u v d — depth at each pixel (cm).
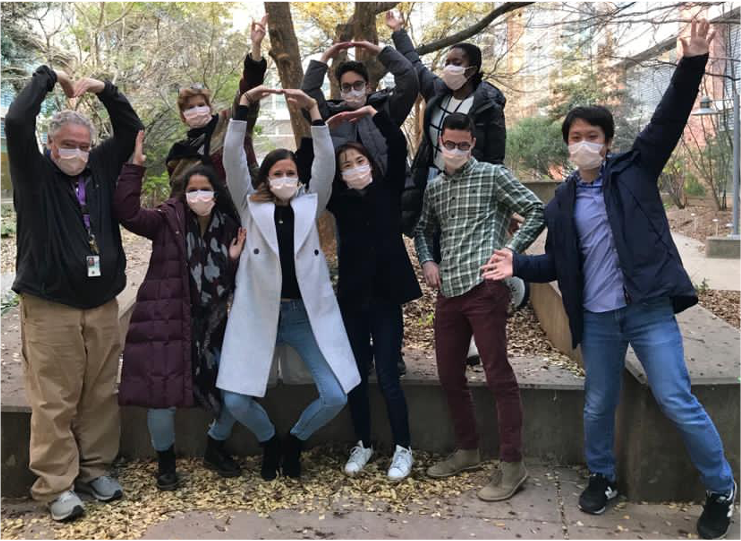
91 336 295
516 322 474
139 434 345
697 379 296
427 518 285
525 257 285
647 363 272
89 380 301
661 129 263
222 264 312
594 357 282
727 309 499
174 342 296
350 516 286
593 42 820
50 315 284
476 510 292
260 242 305
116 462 344
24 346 290
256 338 302
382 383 321
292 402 348
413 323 464
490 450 346
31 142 269
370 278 315
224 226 317
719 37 893
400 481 317
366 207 319
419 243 332
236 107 305
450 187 309
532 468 335
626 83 1420
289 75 579
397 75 349
